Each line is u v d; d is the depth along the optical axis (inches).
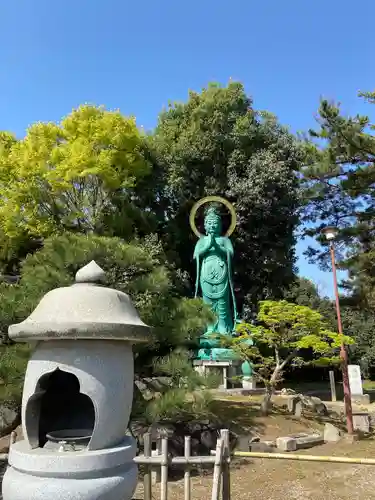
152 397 370.3
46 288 345.7
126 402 163.3
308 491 333.1
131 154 755.4
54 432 176.9
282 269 940.6
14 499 149.3
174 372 353.1
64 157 717.3
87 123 729.0
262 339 553.3
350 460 240.7
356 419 560.7
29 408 163.2
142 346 363.6
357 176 761.6
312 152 782.5
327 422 564.4
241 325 563.5
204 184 921.5
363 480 358.0
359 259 786.8
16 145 784.3
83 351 156.6
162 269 405.7
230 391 669.9
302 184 845.2
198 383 355.3
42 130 761.6
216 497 201.6
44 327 152.1
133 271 398.6
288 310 541.6
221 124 915.4
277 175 862.5
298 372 1203.9
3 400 315.0
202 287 802.2
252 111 964.6
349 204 869.2
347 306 868.0
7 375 315.6
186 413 373.4
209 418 447.2
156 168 884.6
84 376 154.7
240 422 493.7
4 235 758.5
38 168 714.2
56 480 146.9
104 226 752.3
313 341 513.0
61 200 745.6
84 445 163.0
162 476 210.2
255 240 919.0
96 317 158.4
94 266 178.4
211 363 703.1
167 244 904.3
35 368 161.2
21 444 168.2
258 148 932.6
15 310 333.1
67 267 369.4
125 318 165.3
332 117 714.8
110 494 150.6
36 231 716.0
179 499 307.9
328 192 829.8
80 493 145.3
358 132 708.7
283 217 906.7
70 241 387.9
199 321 384.5
